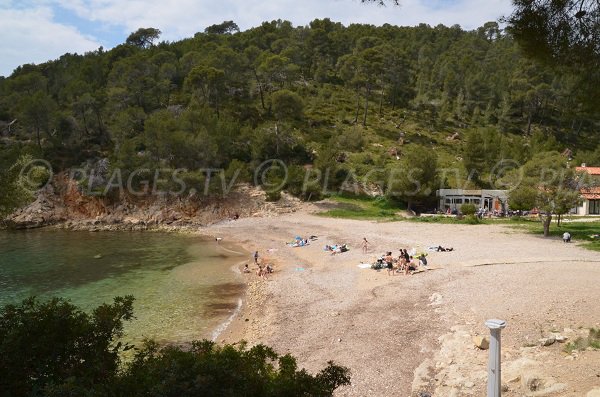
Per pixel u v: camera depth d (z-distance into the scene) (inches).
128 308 355.6
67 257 1820.9
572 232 1815.9
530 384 491.8
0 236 2426.2
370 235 1891.0
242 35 6235.2
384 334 769.6
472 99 4975.4
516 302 840.9
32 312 313.6
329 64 5802.2
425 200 2797.7
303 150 3358.8
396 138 4008.4
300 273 1363.2
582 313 753.0
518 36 468.1
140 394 255.0
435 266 1218.6
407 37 7003.0
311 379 286.5
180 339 892.0
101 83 4596.5
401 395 564.1
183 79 4658.0
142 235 2448.3
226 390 250.2
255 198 2888.8
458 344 674.8
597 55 439.5
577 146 4315.9
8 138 3506.4
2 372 280.2
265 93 4490.7
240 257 1765.5
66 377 289.7
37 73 4532.5
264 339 831.7
